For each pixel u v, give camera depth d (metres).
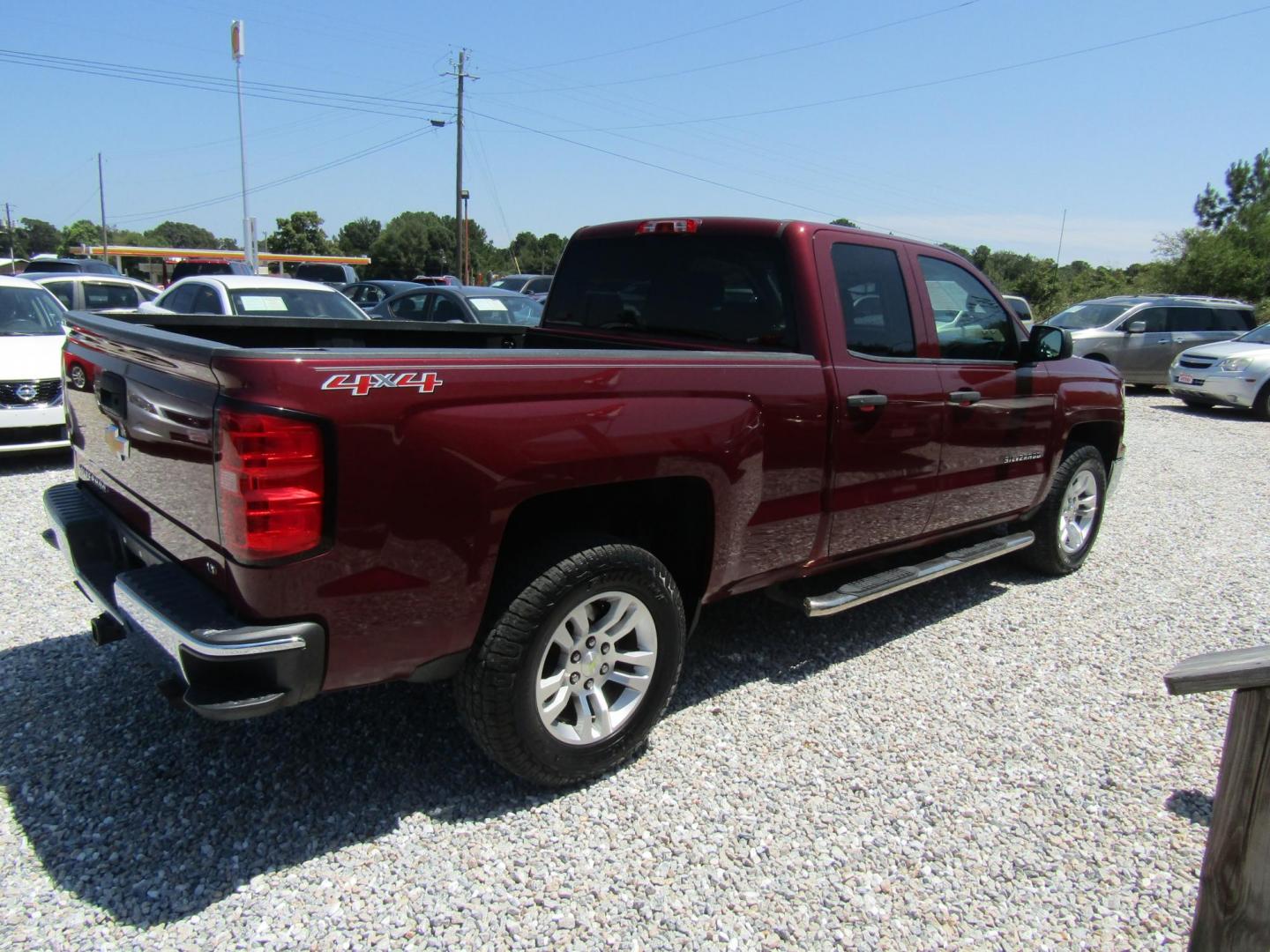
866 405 3.73
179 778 3.04
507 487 2.65
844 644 4.40
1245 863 1.82
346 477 2.37
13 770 3.04
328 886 2.56
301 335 4.37
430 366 2.49
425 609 2.59
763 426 3.36
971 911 2.58
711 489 3.23
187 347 2.40
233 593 2.39
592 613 3.02
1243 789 1.80
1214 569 5.88
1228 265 35.50
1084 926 2.54
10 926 2.36
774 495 3.49
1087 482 5.56
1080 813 3.07
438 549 2.56
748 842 2.84
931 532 4.41
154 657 2.64
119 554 3.20
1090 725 3.67
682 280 4.12
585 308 4.63
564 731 2.99
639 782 3.15
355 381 2.36
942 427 4.17
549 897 2.56
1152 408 14.76
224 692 2.36
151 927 2.38
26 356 7.26
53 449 7.84
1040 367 4.87
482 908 2.51
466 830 2.84
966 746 3.47
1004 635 4.61
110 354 3.02
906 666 4.18
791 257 3.68
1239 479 8.97
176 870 2.60
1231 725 1.81
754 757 3.33
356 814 2.89
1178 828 3.00
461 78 36.75
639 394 2.96
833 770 3.27
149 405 2.71
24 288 8.32
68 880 2.54
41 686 3.61
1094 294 42.28
